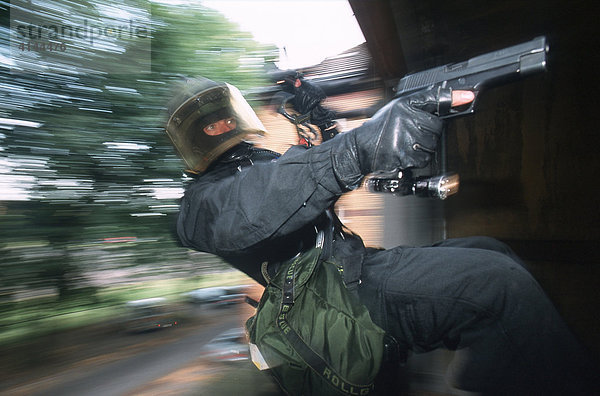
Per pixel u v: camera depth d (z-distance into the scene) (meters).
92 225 4.43
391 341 1.13
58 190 4.14
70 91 4.14
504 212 2.37
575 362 1.01
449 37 2.69
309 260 1.20
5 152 3.86
